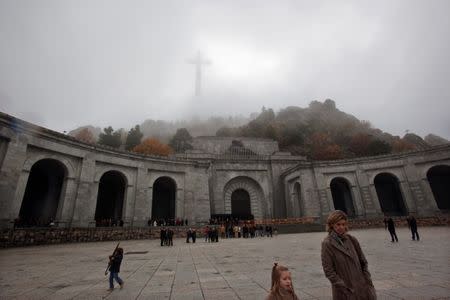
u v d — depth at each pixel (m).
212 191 42.41
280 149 83.12
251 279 7.91
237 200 44.44
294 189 41.22
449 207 40.59
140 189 31.20
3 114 20.66
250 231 27.81
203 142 51.97
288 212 41.88
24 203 31.61
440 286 6.20
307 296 5.92
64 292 7.04
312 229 32.41
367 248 13.74
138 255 14.38
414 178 35.31
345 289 3.24
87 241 22.88
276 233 29.81
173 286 7.40
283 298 3.20
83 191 26.23
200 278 8.30
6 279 8.66
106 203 39.97
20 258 13.42
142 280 8.27
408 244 14.52
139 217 30.27
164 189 43.47
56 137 24.75
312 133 96.06
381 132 105.06
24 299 6.49
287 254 13.06
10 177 20.78
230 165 44.28
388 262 9.47
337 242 3.60
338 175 38.25
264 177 44.62
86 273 9.55
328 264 3.46
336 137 91.81
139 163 31.81
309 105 134.00
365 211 36.44
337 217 3.74
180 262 11.66
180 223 31.11
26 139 22.44
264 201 43.50
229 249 16.39
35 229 20.19
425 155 35.03
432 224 30.55
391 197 44.88
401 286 6.35
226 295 6.34
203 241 23.78
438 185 41.84
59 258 13.32
